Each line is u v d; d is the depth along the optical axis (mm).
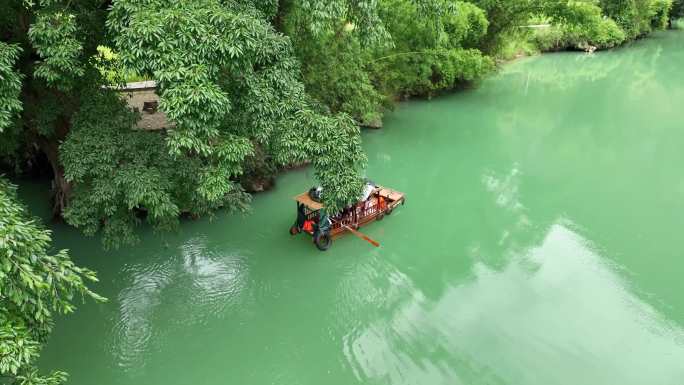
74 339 11828
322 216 14898
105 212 12031
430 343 11859
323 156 11734
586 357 11359
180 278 14086
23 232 6766
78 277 7227
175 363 11359
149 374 11039
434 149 25156
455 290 13867
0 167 19438
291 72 12289
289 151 11414
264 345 11969
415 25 26469
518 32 36875
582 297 13562
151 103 21016
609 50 54875
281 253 15336
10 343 6234
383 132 27297
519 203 19406
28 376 6719
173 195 13391
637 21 57188
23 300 6824
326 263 14969
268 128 11258
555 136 27562
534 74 43500
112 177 11719
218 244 15641
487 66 30891
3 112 8812
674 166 23172
